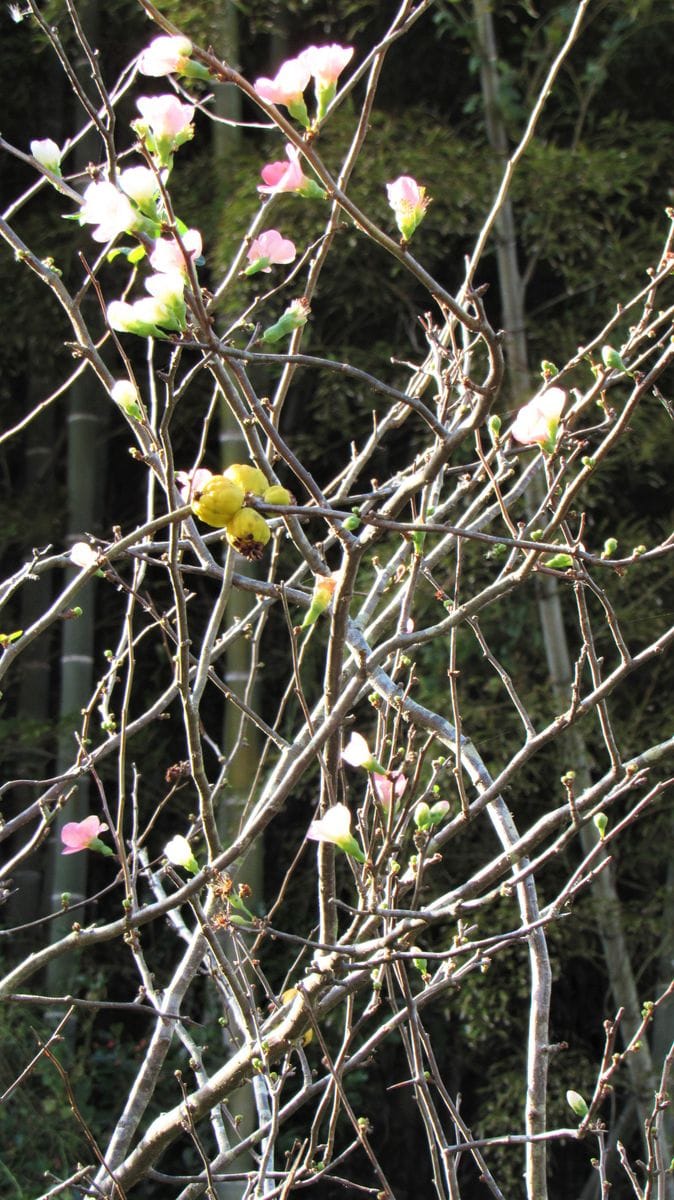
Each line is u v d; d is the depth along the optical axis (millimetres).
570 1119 3986
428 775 3742
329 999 1296
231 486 1006
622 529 4152
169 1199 4246
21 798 4793
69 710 4484
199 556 1633
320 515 1017
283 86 1134
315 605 1243
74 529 4723
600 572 4062
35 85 5020
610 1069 1488
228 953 2168
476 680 4035
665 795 3986
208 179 4398
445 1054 4617
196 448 4945
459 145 4219
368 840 1452
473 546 3969
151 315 1053
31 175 4941
